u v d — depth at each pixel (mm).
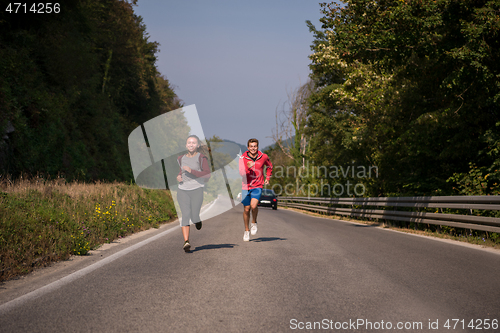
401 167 19391
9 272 4965
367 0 12758
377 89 17281
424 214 11586
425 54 12586
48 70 23406
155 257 6352
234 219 15047
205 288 4402
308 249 7348
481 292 4336
